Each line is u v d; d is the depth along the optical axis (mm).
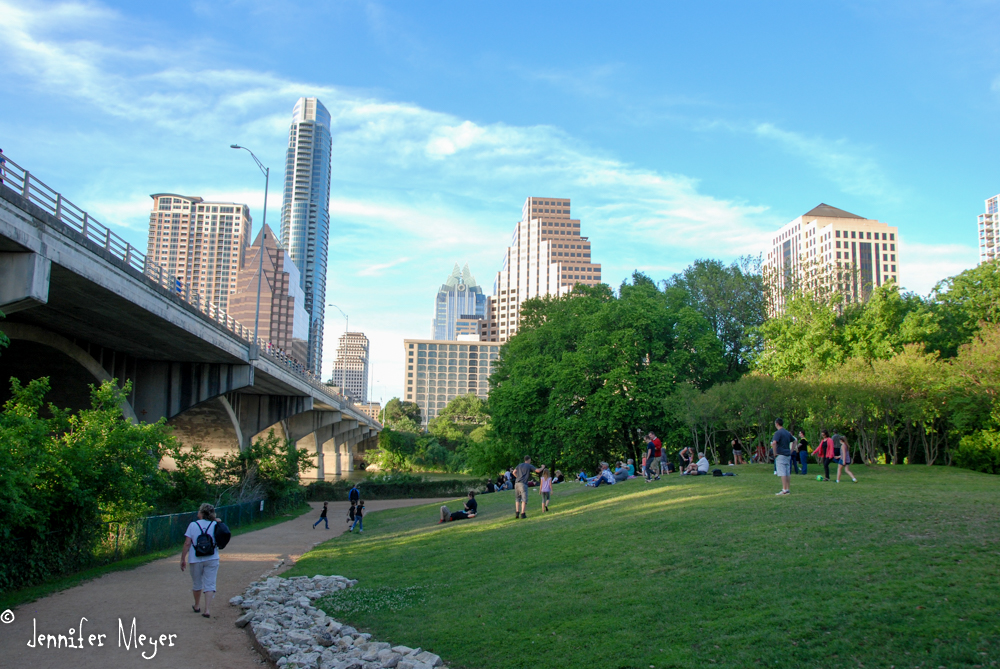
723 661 7496
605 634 8969
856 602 8539
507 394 49094
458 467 121562
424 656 8883
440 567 15539
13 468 15008
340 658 9305
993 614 7520
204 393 47375
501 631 9766
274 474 46250
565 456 45062
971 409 33281
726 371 52531
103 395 20984
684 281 58781
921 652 6922
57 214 23844
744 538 13125
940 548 10562
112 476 19281
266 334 153750
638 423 42594
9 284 21719
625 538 15102
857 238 152500
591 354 44938
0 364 37938
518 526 20297
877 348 41969
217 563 12828
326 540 28125
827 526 13164
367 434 147500
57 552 17172
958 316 45719
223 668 9414
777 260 178000
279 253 158500
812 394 33781
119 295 28156
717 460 43562
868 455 38719
